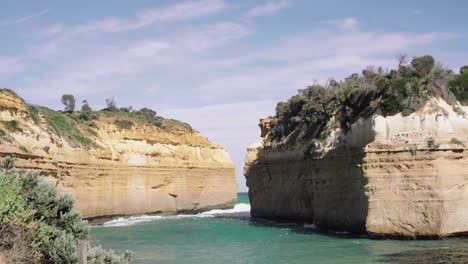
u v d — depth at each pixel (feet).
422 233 98.48
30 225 45.93
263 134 208.13
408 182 100.48
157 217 205.46
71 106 237.04
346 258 80.89
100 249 49.73
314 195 136.67
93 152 184.75
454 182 99.60
